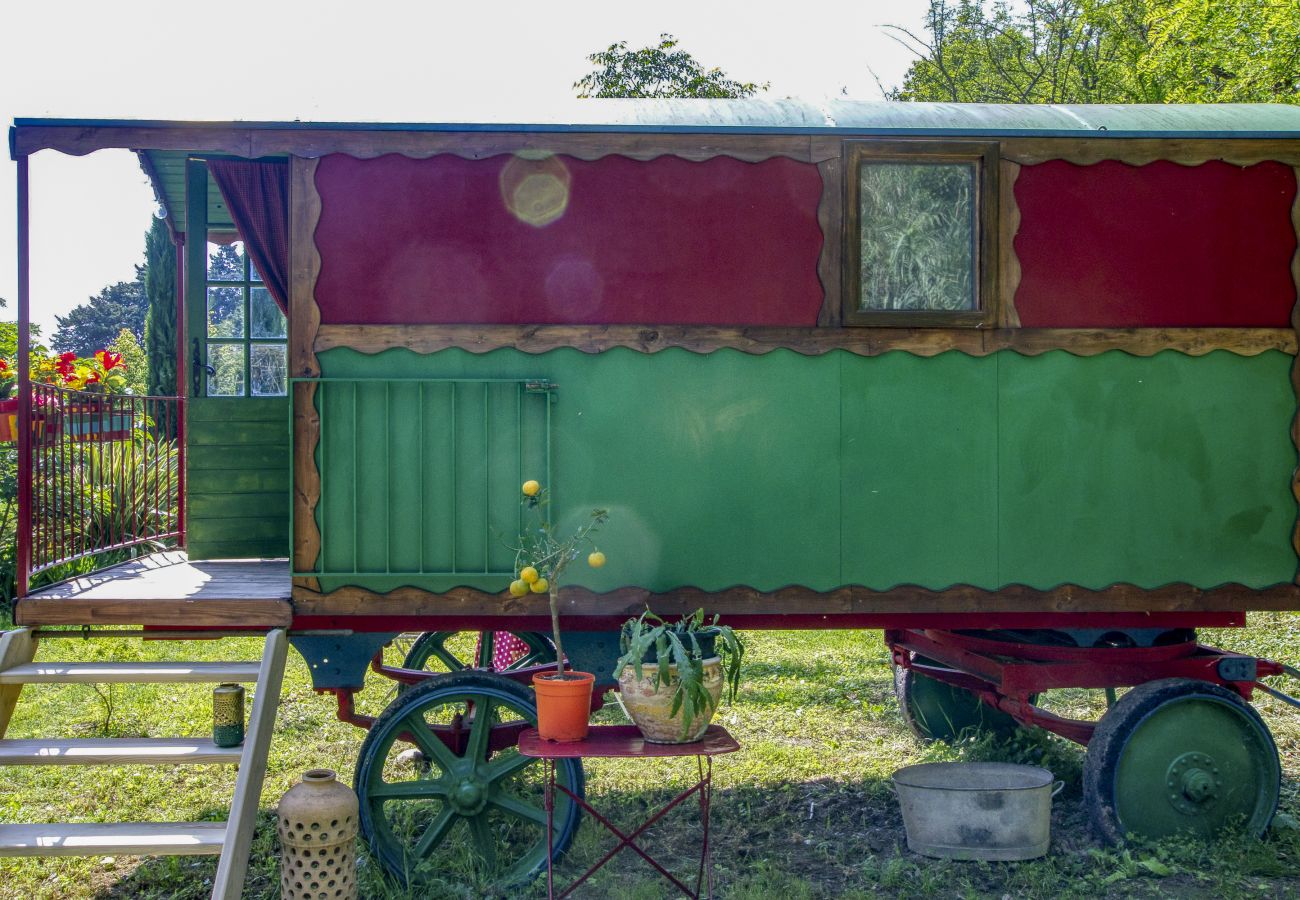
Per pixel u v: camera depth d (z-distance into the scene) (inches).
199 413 223.3
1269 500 188.5
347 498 178.5
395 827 198.8
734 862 185.9
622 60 799.1
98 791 220.1
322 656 182.2
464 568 179.2
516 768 177.0
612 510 180.9
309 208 177.5
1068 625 189.6
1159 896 167.9
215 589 185.3
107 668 168.6
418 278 179.2
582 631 184.7
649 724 155.3
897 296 184.2
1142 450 186.5
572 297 180.7
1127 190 185.6
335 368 178.4
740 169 181.9
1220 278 187.3
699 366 181.8
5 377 277.3
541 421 180.2
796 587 182.5
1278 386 188.5
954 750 242.5
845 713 280.5
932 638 220.5
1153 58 601.0
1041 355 184.7
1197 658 195.5
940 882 174.6
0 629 365.4
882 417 183.3
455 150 178.4
